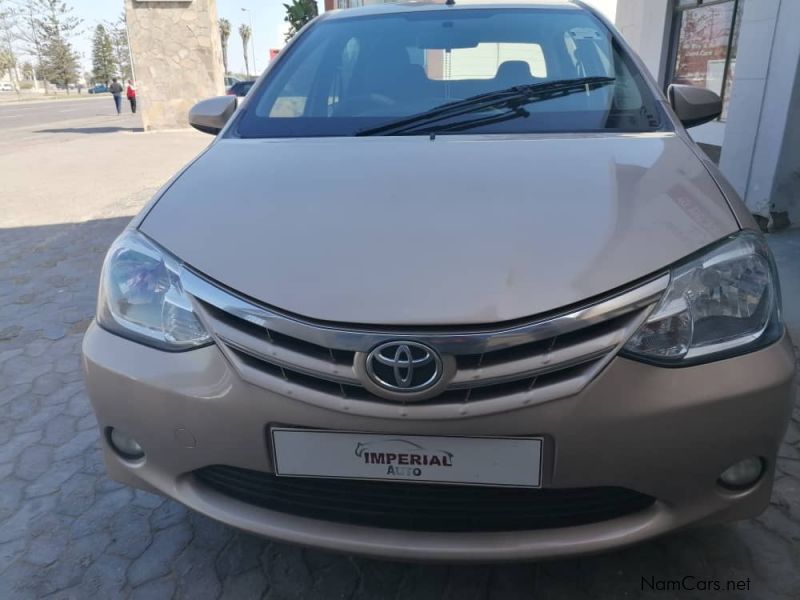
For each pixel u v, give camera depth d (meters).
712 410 1.46
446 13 2.86
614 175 1.85
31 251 5.72
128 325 1.67
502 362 1.43
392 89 2.53
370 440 1.47
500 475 1.47
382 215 1.70
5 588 1.96
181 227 1.75
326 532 1.57
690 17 7.23
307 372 1.47
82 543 2.14
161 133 16.92
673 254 1.53
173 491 1.67
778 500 2.18
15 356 3.62
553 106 2.37
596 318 1.44
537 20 2.76
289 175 1.96
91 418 2.95
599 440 1.44
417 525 1.56
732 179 5.29
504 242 1.57
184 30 16.95
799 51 4.55
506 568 1.95
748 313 1.54
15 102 47.78
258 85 2.66
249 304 1.52
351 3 24.44
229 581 1.96
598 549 1.52
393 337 1.42
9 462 2.61
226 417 1.54
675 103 2.53
